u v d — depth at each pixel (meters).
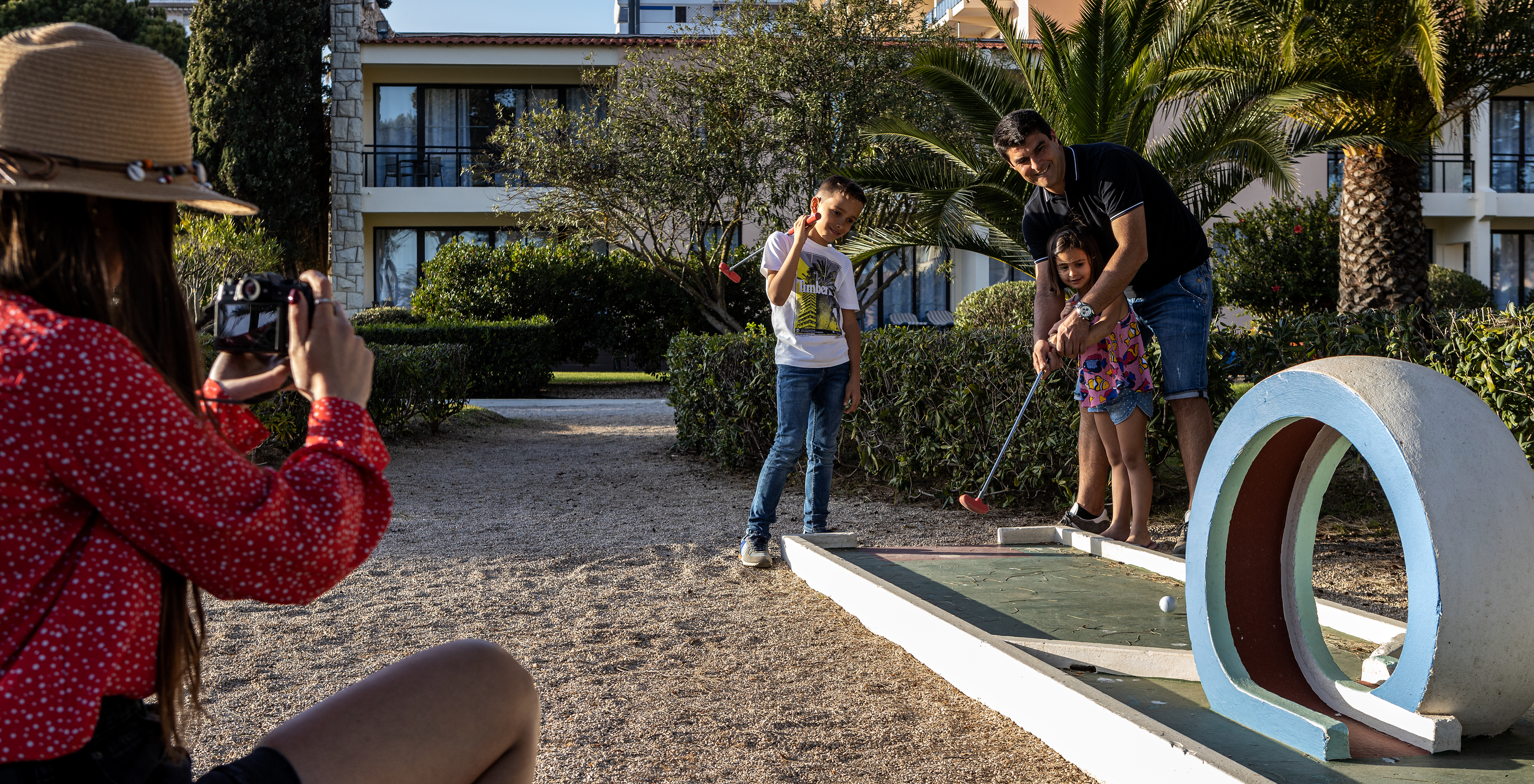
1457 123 21.11
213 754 2.69
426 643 3.67
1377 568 4.64
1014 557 4.56
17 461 1.00
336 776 1.23
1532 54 8.42
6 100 1.08
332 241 20.28
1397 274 9.08
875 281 21.48
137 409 1.03
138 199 1.11
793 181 15.46
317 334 1.29
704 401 8.16
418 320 16.70
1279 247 14.81
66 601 1.05
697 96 15.93
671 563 4.91
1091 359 4.66
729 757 2.66
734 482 7.33
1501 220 22.41
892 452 6.72
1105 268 4.34
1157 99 8.72
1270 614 2.78
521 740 1.46
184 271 13.41
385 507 1.25
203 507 1.06
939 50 8.76
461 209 20.83
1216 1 8.01
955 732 2.82
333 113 20.12
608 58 20.58
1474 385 5.13
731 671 3.35
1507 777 2.19
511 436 10.02
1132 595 3.86
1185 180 8.43
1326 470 2.75
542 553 5.13
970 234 8.68
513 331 14.78
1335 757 2.30
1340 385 2.37
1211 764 2.11
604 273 17.64
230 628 3.83
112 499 1.04
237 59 19.89
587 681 3.26
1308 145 8.67
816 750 2.71
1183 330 4.57
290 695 3.13
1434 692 2.31
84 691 1.04
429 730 1.32
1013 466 6.17
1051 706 2.68
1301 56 8.40
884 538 5.48
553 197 16.81
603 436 10.09
